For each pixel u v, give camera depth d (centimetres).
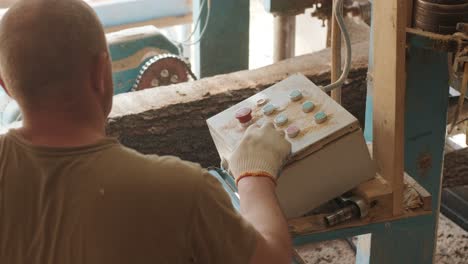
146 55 327
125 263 101
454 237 281
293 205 159
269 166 131
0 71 105
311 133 157
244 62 367
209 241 105
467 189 300
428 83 182
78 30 102
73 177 102
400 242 182
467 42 152
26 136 105
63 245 101
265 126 143
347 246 279
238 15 352
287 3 288
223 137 165
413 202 168
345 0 278
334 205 170
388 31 155
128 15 391
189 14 407
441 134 192
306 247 280
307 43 509
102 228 100
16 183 103
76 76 102
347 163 160
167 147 286
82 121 105
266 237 113
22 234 103
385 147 164
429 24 157
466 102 227
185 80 330
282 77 297
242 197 125
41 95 103
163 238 102
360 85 301
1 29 101
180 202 102
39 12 100
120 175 102
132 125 273
